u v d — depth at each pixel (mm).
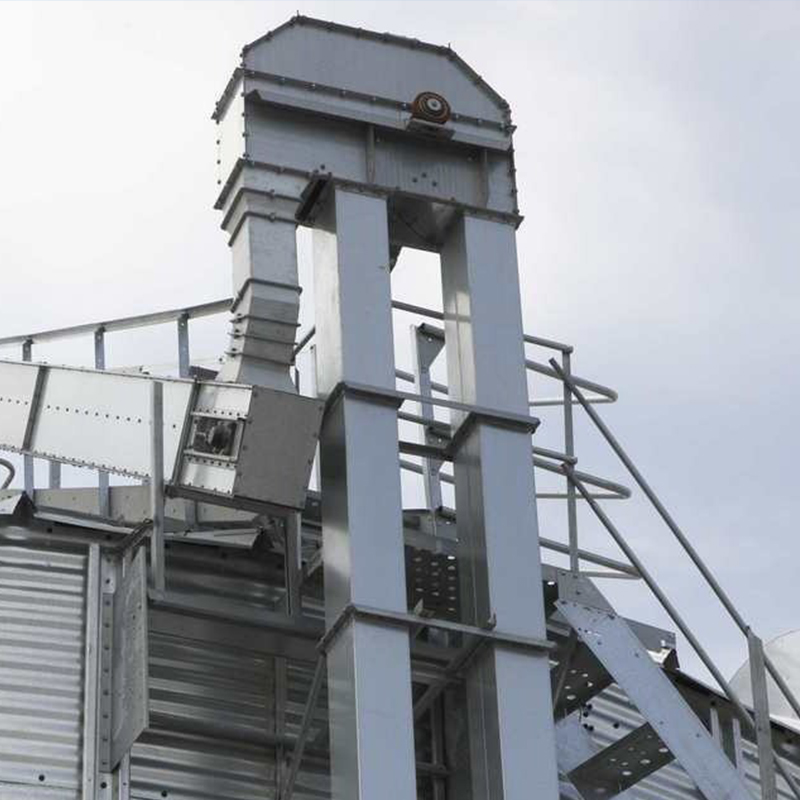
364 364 26438
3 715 26172
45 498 31156
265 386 26938
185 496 27234
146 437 28047
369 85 28531
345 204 27422
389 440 26094
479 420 26922
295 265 27594
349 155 28234
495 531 26297
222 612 26750
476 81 29062
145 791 26047
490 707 25391
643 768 28344
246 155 27734
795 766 33688
